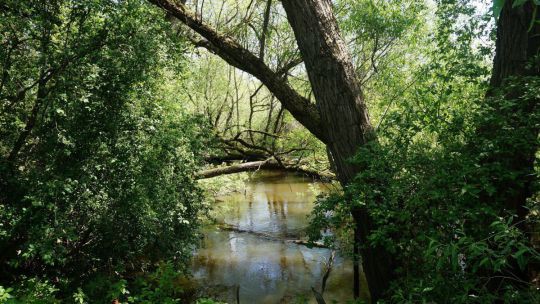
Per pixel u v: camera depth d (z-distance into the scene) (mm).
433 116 5180
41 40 5832
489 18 5891
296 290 9344
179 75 7227
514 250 3756
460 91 5547
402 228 4906
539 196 5340
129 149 6320
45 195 5707
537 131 4512
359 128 6508
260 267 10695
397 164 5066
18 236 6297
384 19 9875
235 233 13398
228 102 21547
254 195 18594
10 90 6480
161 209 7258
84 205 6551
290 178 21969
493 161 4660
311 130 7426
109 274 7805
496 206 4453
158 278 8023
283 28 12945
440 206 4484
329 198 5945
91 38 5961
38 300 5715
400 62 10516
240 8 13133
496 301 4191
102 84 5961
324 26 6598
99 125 6055
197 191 8719
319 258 11148
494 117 4344
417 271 4777
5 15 5605
